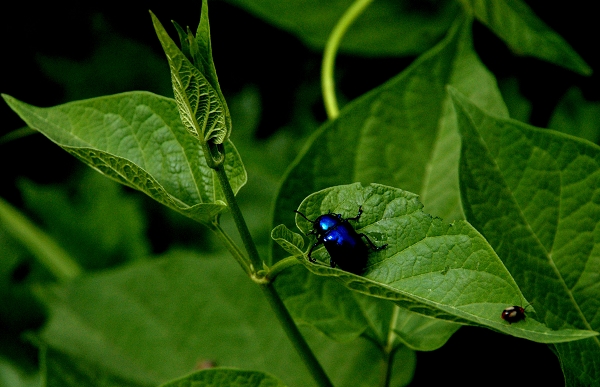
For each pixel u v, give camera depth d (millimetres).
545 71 534
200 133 429
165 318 552
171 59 418
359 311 474
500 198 459
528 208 459
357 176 487
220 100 423
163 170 455
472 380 492
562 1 522
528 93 536
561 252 458
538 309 454
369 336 472
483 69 491
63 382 524
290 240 437
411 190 488
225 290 553
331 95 543
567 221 458
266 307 547
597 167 455
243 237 440
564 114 533
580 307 456
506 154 460
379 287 423
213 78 423
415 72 492
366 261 436
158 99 456
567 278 457
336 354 526
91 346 551
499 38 536
